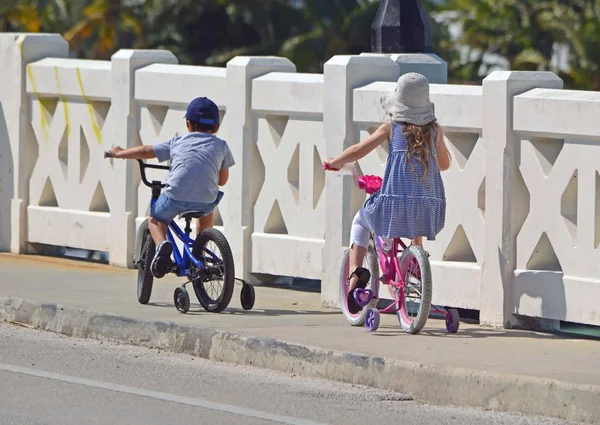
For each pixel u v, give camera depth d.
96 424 19.91
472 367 22.55
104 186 36.28
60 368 24.42
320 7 128.88
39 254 38.91
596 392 20.70
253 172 32.72
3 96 38.78
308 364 24.36
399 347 24.59
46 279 33.47
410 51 32.19
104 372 24.12
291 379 24.00
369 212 25.95
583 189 25.86
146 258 29.20
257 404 21.58
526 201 27.19
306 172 31.42
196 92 33.62
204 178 28.42
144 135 35.19
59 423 19.94
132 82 35.12
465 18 132.50
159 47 134.12
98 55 128.62
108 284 32.75
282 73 31.95
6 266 35.97
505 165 26.94
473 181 27.91
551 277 26.48
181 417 20.47
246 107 32.44
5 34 38.62
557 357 23.77
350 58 29.64
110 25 125.81
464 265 28.16
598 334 27.16
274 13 130.12
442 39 133.00
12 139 38.62
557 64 129.00
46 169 38.09
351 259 26.73
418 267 25.89
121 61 35.31
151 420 20.23
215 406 21.33
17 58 38.19
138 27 128.50
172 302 29.98
